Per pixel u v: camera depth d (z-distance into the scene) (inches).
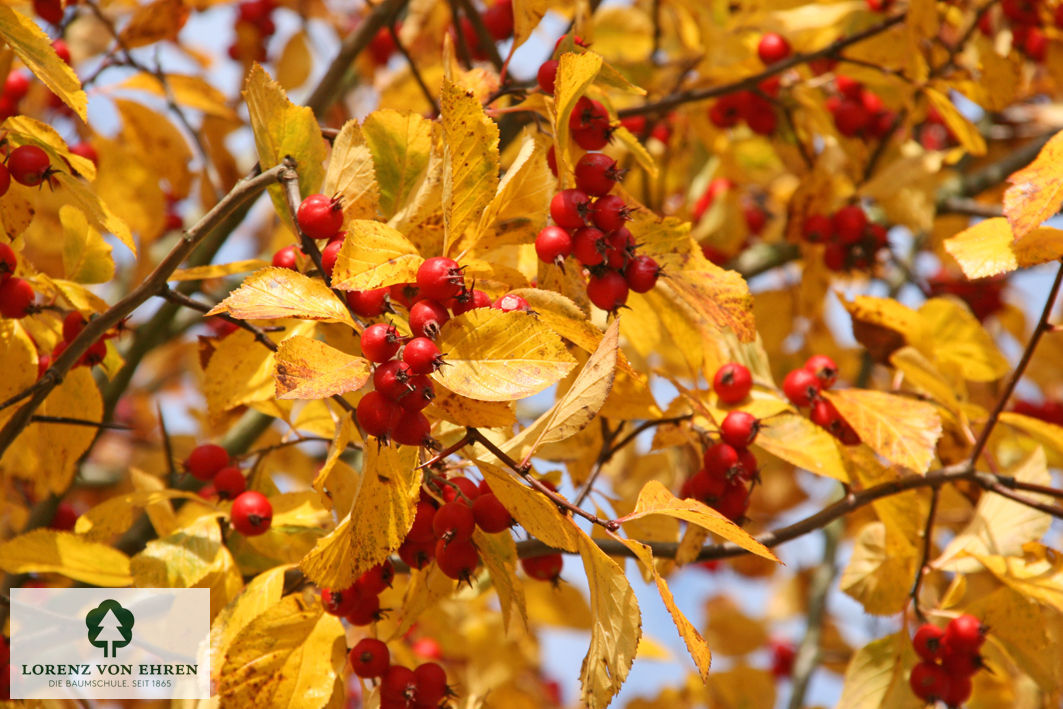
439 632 46.2
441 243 35.9
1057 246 36.8
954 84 44.8
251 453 39.8
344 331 37.1
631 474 48.4
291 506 38.7
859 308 41.3
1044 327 37.9
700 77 45.3
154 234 45.1
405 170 36.8
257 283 34.0
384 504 34.2
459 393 33.6
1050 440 40.1
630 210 35.8
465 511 35.0
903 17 44.2
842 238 45.8
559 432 33.9
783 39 44.9
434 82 47.8
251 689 36.1
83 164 37.2
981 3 47.4
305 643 36.4
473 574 37.2
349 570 34.1
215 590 37.8
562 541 34.4
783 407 39.1
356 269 34.1
